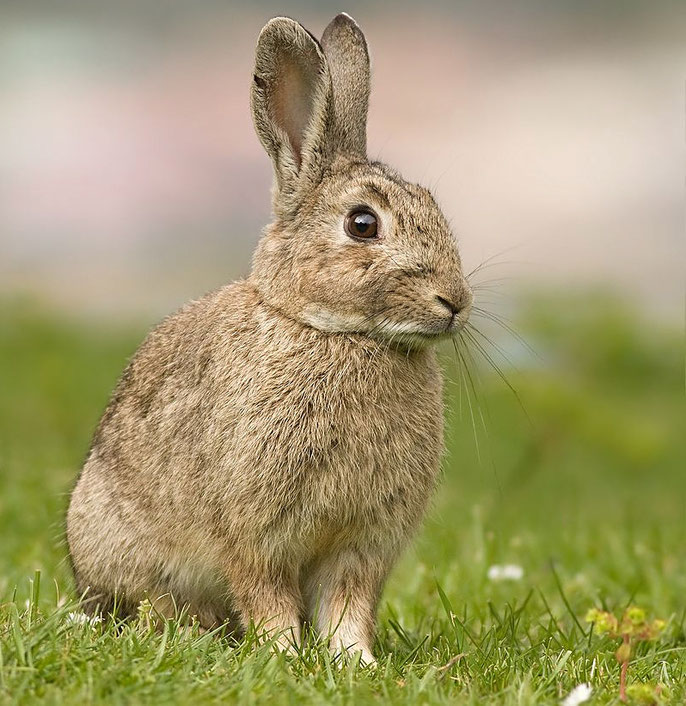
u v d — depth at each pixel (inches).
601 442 771.4
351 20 379.2
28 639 287.9
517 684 292.2
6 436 682.8
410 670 302.8
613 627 287.9
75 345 922.7
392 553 348.5
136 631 309.1
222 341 339.3
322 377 328.8
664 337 935.7
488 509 555.2
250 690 271.0
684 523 544.4
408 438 337.4
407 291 327.3
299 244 335.3
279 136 345.1
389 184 339.9
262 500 328.5
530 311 884.6
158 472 349.1
